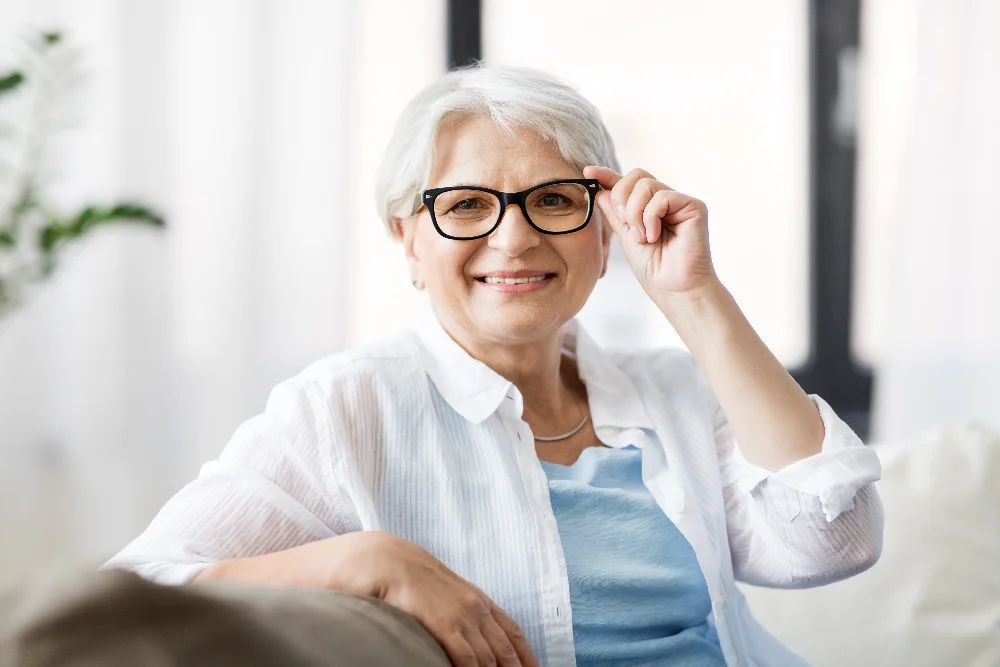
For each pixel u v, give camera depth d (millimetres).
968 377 3068
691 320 1040
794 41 3174
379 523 1018
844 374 3271
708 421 1194
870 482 1013
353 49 2785
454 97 1062
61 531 2631
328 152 2768
